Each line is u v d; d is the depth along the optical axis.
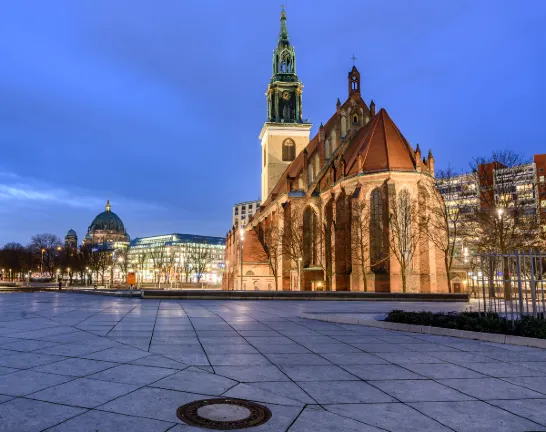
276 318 20.56
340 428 6.34
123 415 6.68
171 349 11.99
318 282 73.50
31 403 7.14
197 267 191.38
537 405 7.57
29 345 12.25
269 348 12.51
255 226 104.38
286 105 103.38
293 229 77.81
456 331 15.43
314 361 10.87
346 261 69.44
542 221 56.66
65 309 23.58
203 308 25.69
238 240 96.25
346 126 82.44
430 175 66.75
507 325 15.14
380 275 65.12
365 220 65.75
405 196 65.62
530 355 12.13
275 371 9.73
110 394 7.71
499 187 54.62
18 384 8.23
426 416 6.92
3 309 23.39
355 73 84.25
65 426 6.18
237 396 7.80
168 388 8.17
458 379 9.30
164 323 17.66
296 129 101.31
